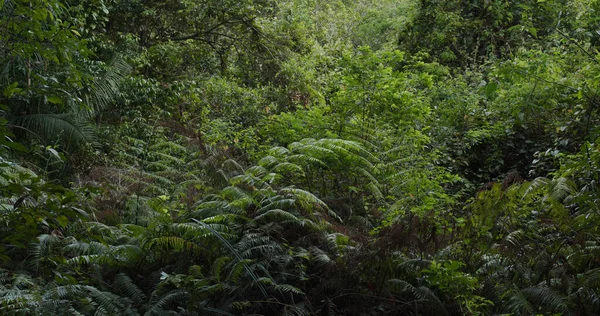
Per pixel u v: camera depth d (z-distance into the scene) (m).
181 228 5.59
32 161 8.44
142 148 8.55
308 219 5.71
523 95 9.75
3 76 7.95
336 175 7.38
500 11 15.55
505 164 10.45
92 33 11.43
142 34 15.15
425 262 5.13
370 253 5.05
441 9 16.22
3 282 4.81
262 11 16.02
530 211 5.83
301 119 9.00
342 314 4.91
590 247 5.16
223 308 4.91
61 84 8.48
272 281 4.90
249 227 5.73
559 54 11.43
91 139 9.05
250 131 9.71
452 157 10.33
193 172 7.16
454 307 4.86
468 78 14.05
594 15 7.87
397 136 8.64
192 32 15.88
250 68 16.06
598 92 6.93
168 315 4.80
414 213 5.81
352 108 8.99
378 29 23.39
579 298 4.76
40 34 4.59
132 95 10.62
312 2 22.39
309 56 16.36
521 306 4.75
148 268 5.61
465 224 5.38
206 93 13.51
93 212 6.41
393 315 4.92
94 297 5.00
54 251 5.40
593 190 5.51
